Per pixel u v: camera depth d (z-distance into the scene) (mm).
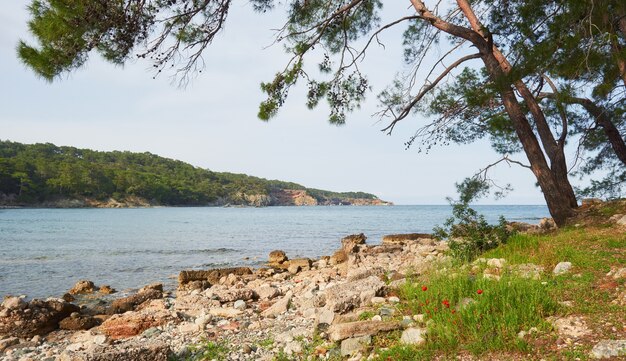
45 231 50625
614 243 9828
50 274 21172
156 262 25219
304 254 29406
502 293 6500
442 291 7156
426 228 54562
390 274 11273
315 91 15367
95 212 119562
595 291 6789
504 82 12828
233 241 39000
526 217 77188
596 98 16094
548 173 14758
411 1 15398
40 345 9211
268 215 113312
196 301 11789
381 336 6316
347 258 18688
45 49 9703
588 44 11531
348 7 14539
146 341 8008
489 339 5449
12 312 9961
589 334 5332
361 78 16031
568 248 9695
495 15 15930
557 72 12219
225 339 7695
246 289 12414
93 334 9219
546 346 5199
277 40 14969
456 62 15664
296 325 8188
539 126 15836
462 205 12773
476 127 18469
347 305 7816
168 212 131000
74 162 179250
